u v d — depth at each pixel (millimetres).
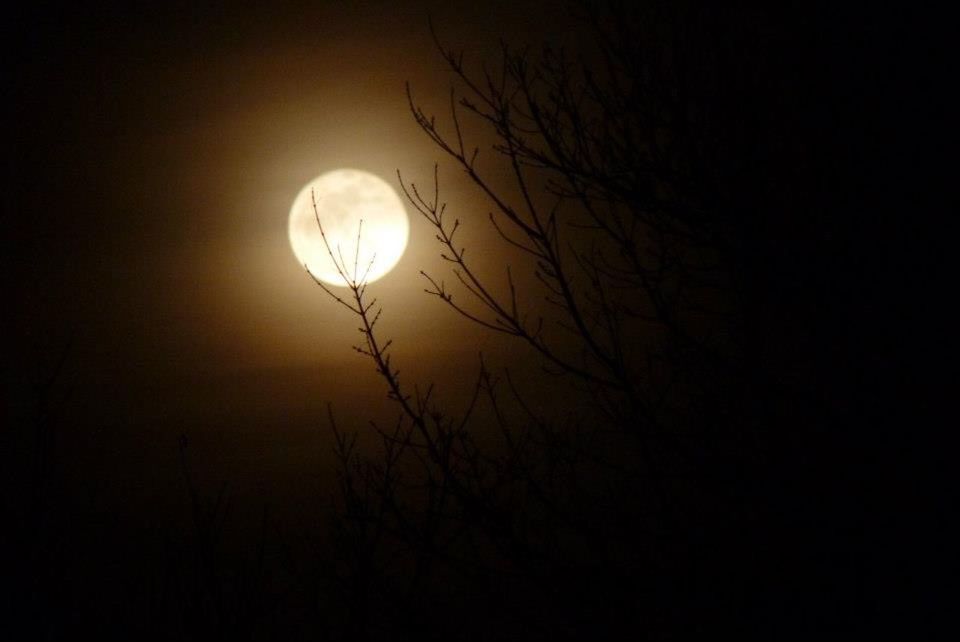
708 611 3320
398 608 3234
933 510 3201
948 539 3184
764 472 3365
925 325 3322
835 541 3330
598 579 3311
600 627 3250
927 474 3215
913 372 3309
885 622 3201
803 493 3352
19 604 2793
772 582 3359
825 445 3361
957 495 3176
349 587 3262
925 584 3188
